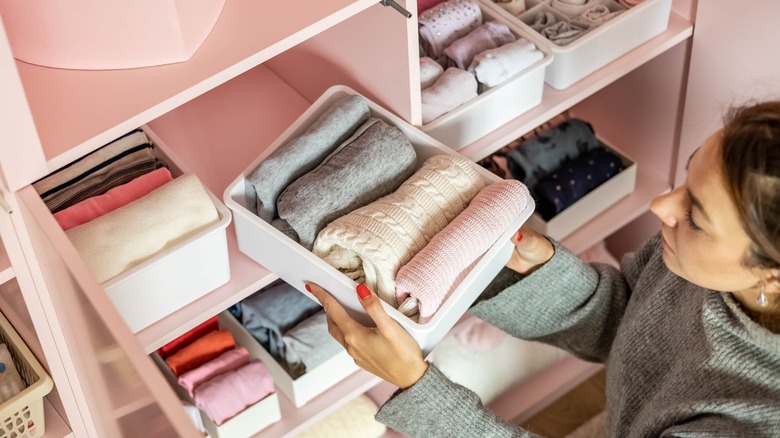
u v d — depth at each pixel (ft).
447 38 4.76
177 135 4.53
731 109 3.04
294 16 3.54
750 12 4.62
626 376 3.90
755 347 3.26
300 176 3.96
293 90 4.80
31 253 3.46
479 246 3.57
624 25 4.72
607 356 4.53
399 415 3.72
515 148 5.42
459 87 4.39
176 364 4.92
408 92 4.09
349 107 4.05
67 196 3.95
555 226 5.36
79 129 3.18
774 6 4.49
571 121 5.56
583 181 5.39
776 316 3.16
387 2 3.69
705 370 3.42
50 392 4.32
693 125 5.35
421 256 3.51
